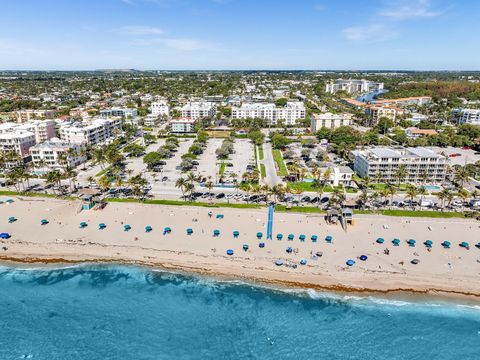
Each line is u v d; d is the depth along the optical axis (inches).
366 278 5684.1
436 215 7628.0
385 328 4950.8
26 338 4864.7
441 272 5782.5
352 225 7209.6
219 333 4928.6
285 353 4635.8
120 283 5797.2
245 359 4564.5
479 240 6668.3
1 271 6033.5
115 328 5019.7
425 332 4881.9
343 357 4579.2
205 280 5792.3
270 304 5339.6
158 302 5438.0
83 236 6879.9
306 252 6299.2
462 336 4832.7
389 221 7381.9
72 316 5216.5
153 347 4724.4
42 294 5595.5
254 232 6988.2
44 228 7175.2
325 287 5565.9
